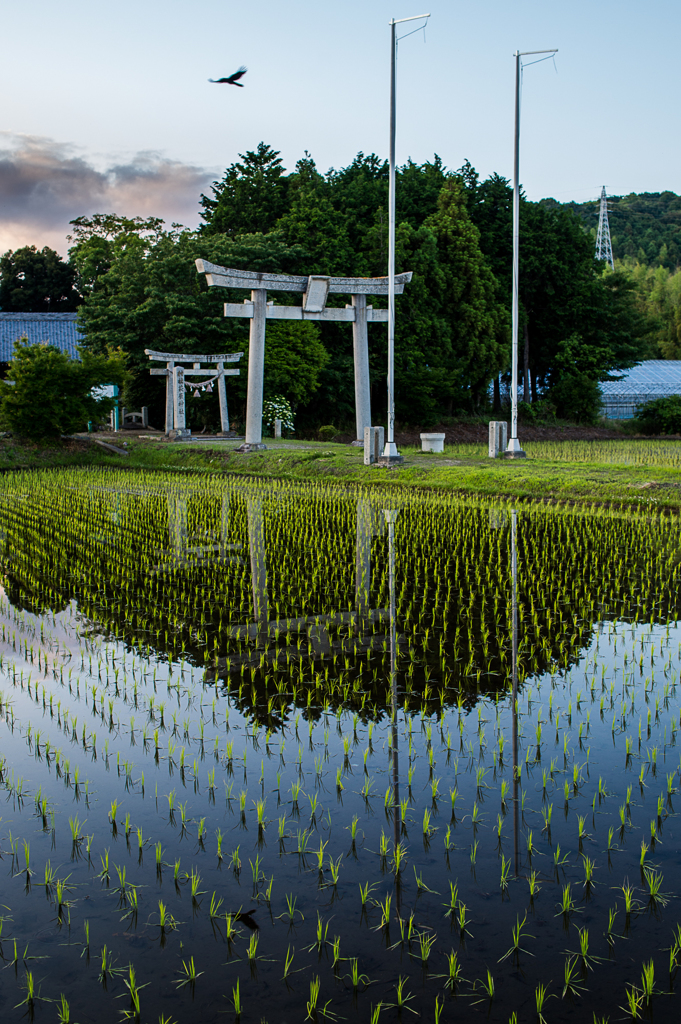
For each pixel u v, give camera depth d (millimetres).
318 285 24734
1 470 25781
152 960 3824
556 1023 3373
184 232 37781
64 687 7129
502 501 17281
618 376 53031
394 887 4301
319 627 8734
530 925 3994
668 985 3582
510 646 8062
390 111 20750
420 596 9891
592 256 50312
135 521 15516
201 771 5570
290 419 36125
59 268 59938
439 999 3523
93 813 5074
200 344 36500
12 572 11312
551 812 4992
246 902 4215
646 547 12578
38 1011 3520
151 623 8969
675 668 7430
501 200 48250
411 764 5613
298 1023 3393
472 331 44000
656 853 4547
